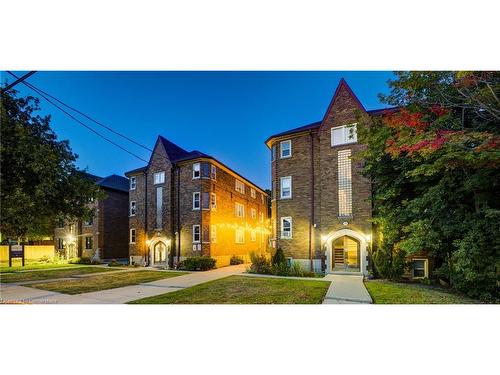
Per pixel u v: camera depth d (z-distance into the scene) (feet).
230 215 95.66
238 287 42.14
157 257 87.04
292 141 67.51
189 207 83.66
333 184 59.16
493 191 32.42
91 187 44.09
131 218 93.15
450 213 34.01
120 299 35.24
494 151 25.36
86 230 100.73
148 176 91.09
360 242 55.26
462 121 30.35
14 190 32.65
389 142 32.04
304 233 63.26
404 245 36.32
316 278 50.60
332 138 60.54
